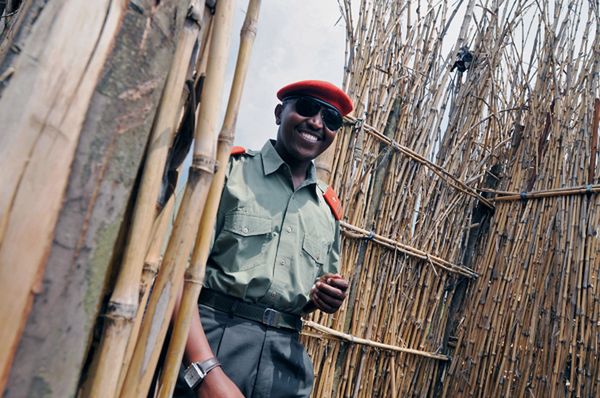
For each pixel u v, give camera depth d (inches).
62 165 22.5
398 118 118.5
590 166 120.1
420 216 123.5
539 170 129.0
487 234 135.4
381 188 115.8
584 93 124.9
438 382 131.0
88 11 23.6
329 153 103.7
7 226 21.5
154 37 25.3
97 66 23.4
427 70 122.6
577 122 124.6
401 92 119.4
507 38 139.9
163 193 30.0
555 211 123.1
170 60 26.4
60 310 22.6
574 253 117.5
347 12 108.8
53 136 22.4
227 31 30.3
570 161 123.7
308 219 72.3
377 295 114.0
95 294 23.9
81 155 22.9
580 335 112.0
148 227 26.4
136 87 24.7
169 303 29.6
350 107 76.1
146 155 26.4
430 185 124.3
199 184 29.6
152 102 25.5
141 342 28.9
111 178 24.0
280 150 75.2
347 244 109.3
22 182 21.9
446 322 131.3
